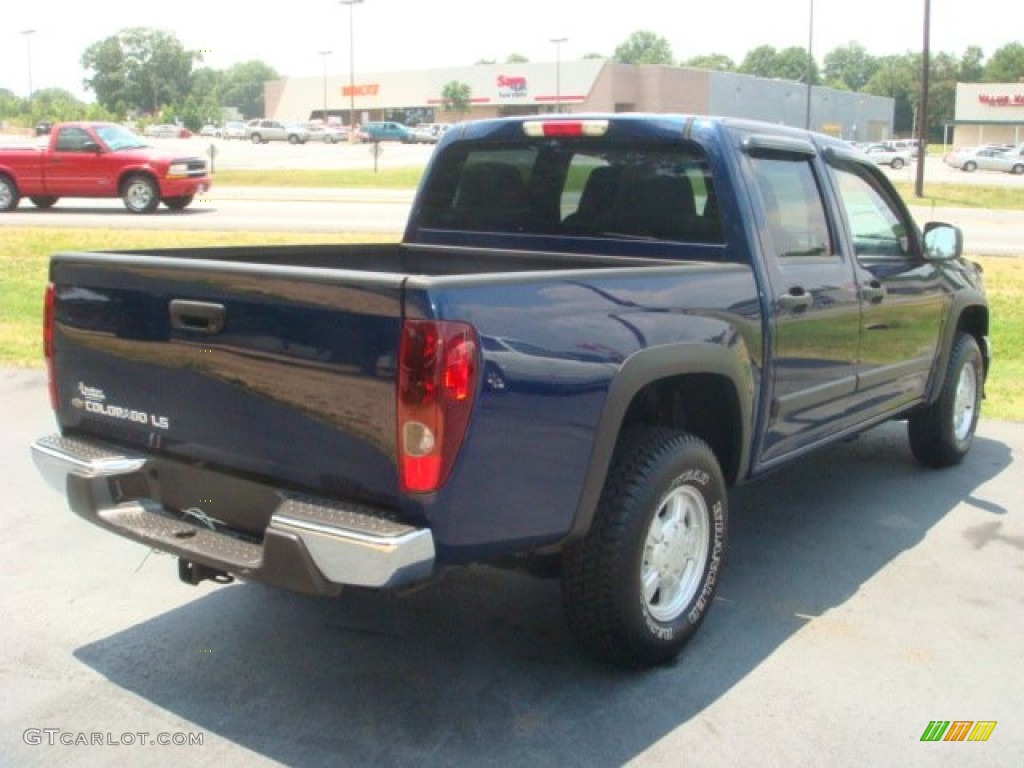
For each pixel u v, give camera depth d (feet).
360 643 14.65
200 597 16.08
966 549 18.37
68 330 13.70
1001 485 21.94
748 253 15.37
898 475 22.63
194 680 13.55
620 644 13.35
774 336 15.51
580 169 17.26
